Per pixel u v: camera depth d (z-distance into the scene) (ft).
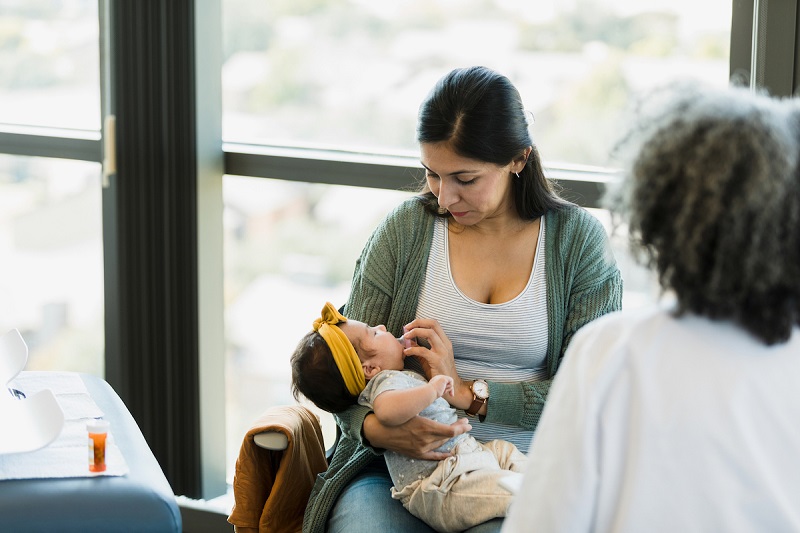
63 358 10.68
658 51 8.36
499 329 6.77
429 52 9.62
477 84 6.29
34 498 5.08
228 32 9.47
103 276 9.64
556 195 7.02
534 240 6.91
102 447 5.36
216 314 9.58
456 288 6.83
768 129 3.52
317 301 9.70
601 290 6.88
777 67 7.20
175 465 9.68
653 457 3.65
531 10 9.01
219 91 9.32
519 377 6.89
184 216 9.24
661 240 3.72
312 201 9.34
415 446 6.22
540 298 6.81
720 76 7.84
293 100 9.78
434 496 6.07
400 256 7.00
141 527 5.17
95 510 5.12
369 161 8.95
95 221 10.23
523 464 6.40
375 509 6.39
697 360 3.68
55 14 10.07
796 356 3.69
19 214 10.57
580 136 8.69
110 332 9.70
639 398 3.69
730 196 3.48
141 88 9.13
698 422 3.62
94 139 10.00
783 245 3.53
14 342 6.21
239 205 9.57
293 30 9.76
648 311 3.90
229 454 10.11
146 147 9.27
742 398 3.63
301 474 6.84
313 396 6.59
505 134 6.29
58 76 10.15
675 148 3.62
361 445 6.87
